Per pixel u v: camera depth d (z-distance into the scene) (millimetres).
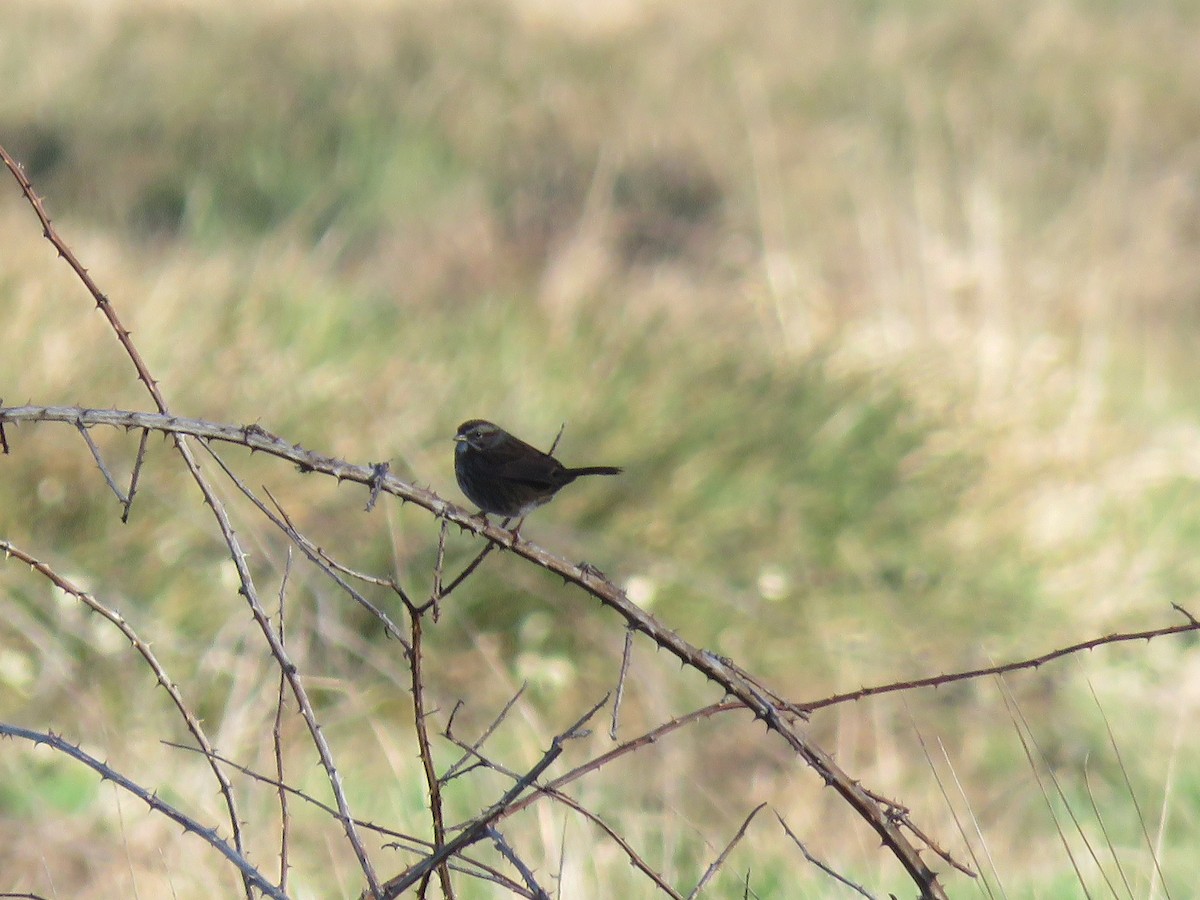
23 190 4531
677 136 23078
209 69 25266
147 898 7145
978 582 11875
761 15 28453
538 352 13781
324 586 10523
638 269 19281
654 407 12797
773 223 19953
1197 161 22109
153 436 11164
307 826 8094
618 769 9344
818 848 8438
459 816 8375
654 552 11641
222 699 9375
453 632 10727
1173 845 8594
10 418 4348
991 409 13734
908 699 10734
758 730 10172
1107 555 12453
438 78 24891
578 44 27000
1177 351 17719
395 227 20312
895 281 16188
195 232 18703
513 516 8109
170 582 10188
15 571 9906
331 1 28734
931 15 27594
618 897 7207
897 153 21609
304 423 12008
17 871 7664
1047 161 21484
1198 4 28828
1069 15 27641
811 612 11398
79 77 25094
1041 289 16750
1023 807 9219
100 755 8656
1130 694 10789
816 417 12852
